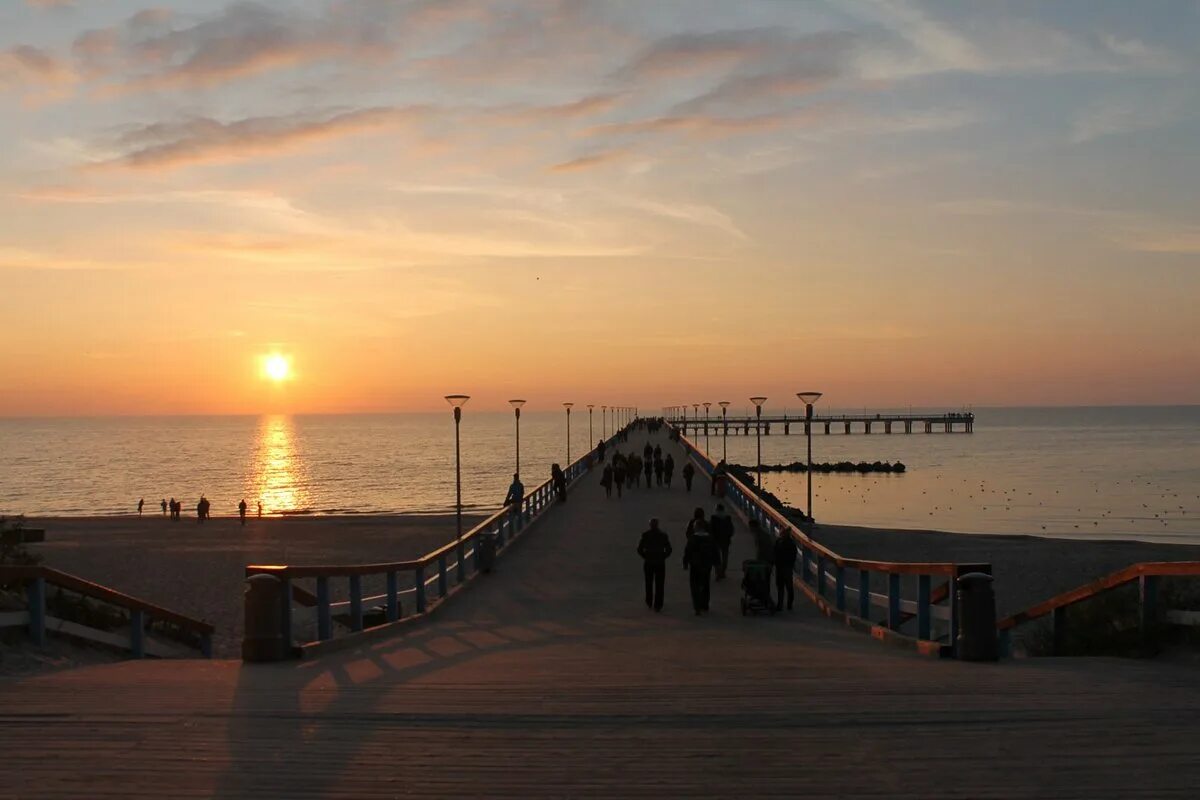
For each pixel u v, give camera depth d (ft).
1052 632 43.29
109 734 23.09
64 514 254.06
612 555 85.92
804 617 56.49
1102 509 232.32
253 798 18.67
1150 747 21.70
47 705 26.07
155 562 134.31
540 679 31.12
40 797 18.66
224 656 64.49
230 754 21.49
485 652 39.65
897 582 45.55
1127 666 32.40
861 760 21.01
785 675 31.55
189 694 27.76
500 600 63.98
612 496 138.21
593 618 55.83
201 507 198.18
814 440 615.98
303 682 30.19
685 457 219.20
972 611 34.58
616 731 23.57
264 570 35.76
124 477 398.62
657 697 27.66
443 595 62.39
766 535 63.10
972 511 229.66
